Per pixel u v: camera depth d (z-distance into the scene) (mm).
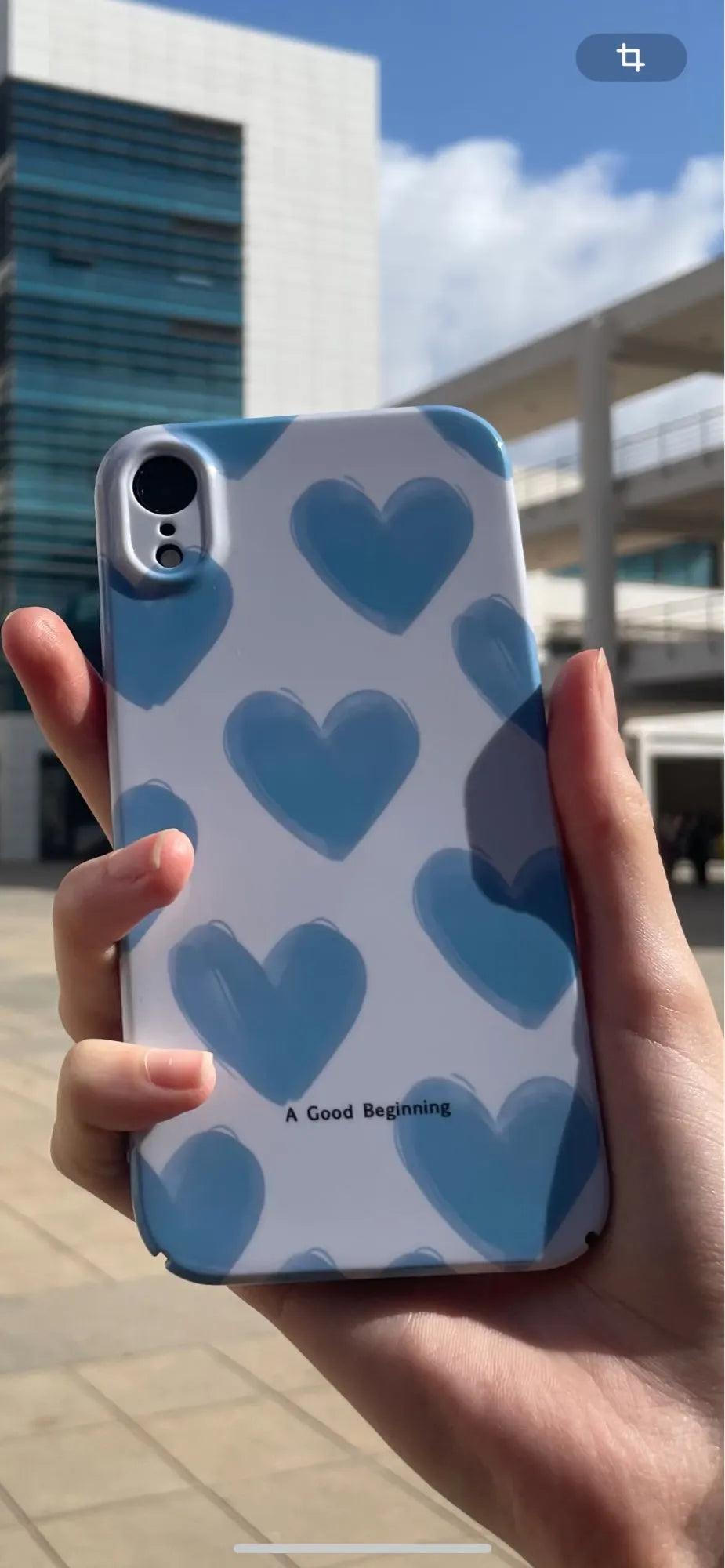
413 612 237
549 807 232
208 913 229
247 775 233
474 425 243
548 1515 186
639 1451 186
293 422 244
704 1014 221
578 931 233
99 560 240
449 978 227
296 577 240
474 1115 223
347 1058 225
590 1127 221
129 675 237
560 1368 198
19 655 240
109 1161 225
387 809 233
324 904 230
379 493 241
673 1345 199
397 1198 221
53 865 5375
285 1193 220
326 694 236
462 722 235
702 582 5176
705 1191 207
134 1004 225
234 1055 225
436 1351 202
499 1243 217
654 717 5039
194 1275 218
